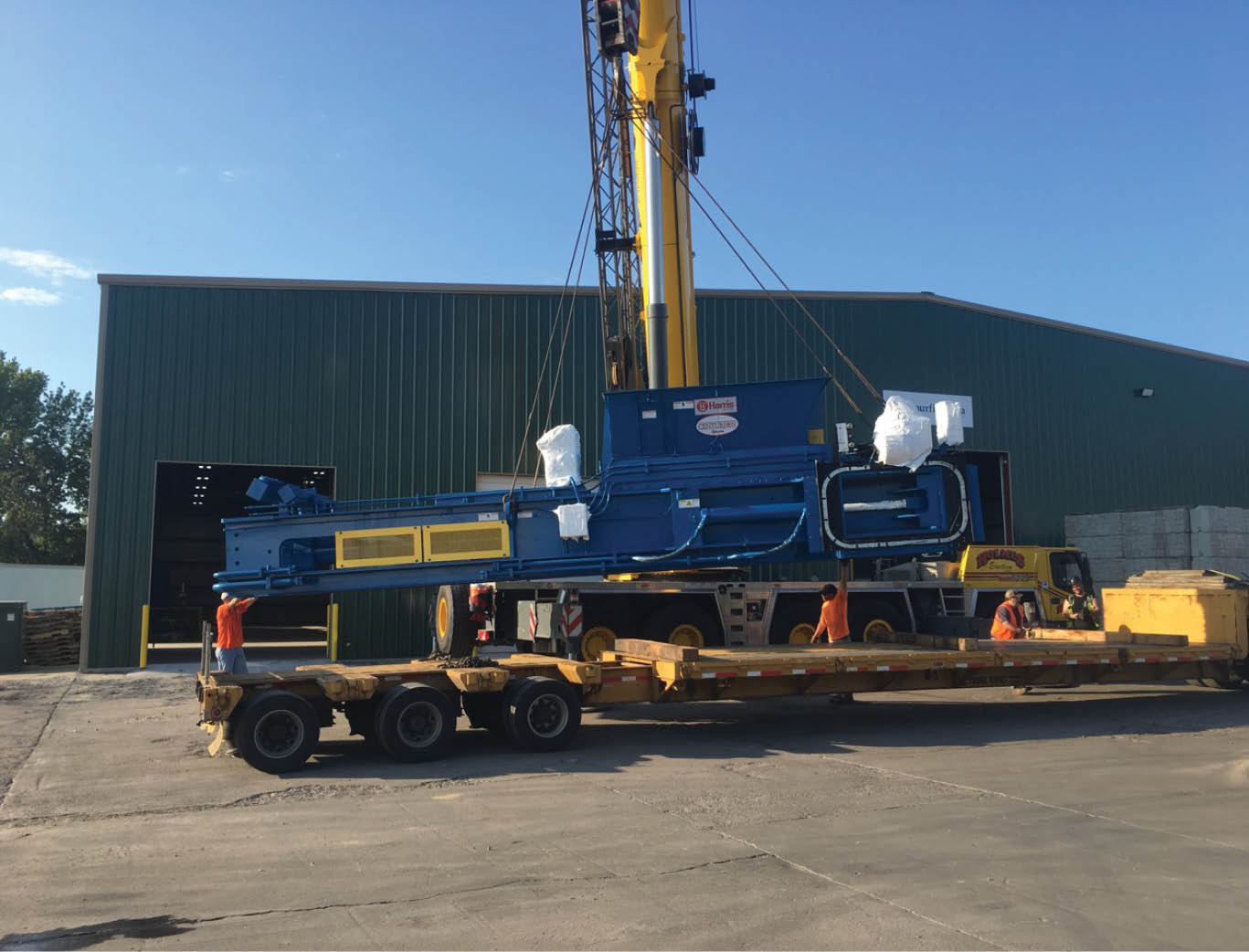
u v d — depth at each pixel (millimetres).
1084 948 4461
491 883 5430
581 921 4824
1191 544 23000
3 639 18797
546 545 11414
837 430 11438
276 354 20750
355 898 5195
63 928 4773
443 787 8055
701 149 15711
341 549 11305
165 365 20078
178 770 8852
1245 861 5820
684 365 15148
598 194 16219
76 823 6883
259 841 6367
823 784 8070
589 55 15844
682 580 15617
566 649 13930
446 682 9539
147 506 19609
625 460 11430
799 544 11156
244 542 11242
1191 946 4496
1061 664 11602
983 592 17875
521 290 22219
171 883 5473
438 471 21328
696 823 6758
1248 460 29484
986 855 5934
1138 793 7684
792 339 23406
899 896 5172
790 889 5301
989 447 25016
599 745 10086
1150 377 27906
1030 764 8938
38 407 63594
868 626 16562
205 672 9578
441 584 11398
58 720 12281
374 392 21203
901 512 11008
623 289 16797
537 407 21984
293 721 8820
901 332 24312
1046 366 26203
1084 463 26406
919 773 8523
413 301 21688
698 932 4664
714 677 10109
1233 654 13062
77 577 41250
